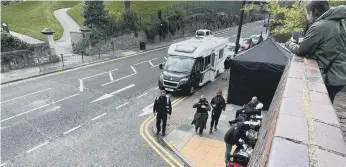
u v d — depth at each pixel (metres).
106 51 27.73
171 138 10.25
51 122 11.25
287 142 1.09
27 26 35.22
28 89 15.39
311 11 3.10
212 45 17.86
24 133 10.24
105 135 10.36
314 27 2.80
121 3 41.03
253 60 12.78
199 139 10.20
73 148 9.35
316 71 2.43
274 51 13.08
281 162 0.95
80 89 15.66
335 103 4.25
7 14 41.16
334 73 2.68
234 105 13.93
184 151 9.34
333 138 1.13
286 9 12.37
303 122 1.30
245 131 6.56
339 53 2.68
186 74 15.07
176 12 40.03
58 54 24.69
